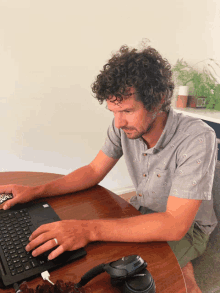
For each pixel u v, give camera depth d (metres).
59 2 1.71
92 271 0.56
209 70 2.49
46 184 0.95
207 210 1.02
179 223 0.77
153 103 0.76
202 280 0.89
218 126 2.04
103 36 1.92
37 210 0.83
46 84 1.84
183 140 0.91
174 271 0.63
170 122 0.92
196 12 2.29
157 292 0.56
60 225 0.71
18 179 1.07
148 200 1.07
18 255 0.63
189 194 0.80
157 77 0.75
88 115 2.07
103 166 1.09
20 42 1.68
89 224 0.73
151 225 0.75
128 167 1.12
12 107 1.78
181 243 0.97
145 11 2.04
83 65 1.91
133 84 0.71
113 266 0.55
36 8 1.66
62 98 1.92
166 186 1.00
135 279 0.53
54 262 0.62
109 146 1.11
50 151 2.02
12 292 0.54
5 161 1.89
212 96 2.35
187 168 0.84
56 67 1.83
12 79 1.73
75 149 2.12
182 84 2.37
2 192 0.93
